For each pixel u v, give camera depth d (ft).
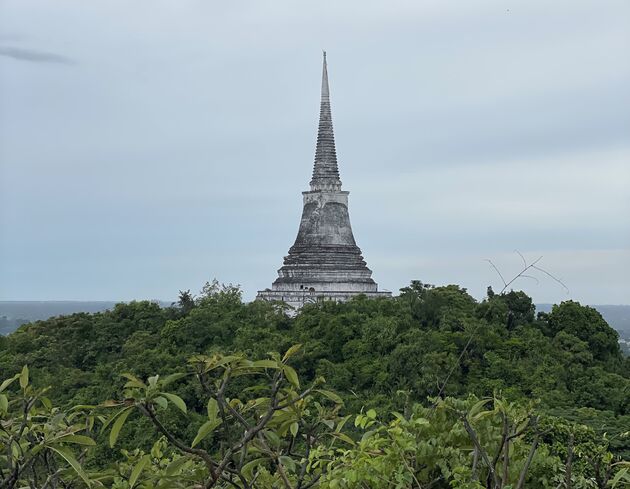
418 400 338.13
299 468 89.56
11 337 439.22
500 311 414.82
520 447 82.79
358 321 410.52
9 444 76.07
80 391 364.38
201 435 71.87
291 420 77.41
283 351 385.29
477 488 72.74
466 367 360.28
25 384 79.00
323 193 534.78
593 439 131.34
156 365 371.15
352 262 526.57
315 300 503.20
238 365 72.49
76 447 122.21
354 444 81.30
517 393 338.13
